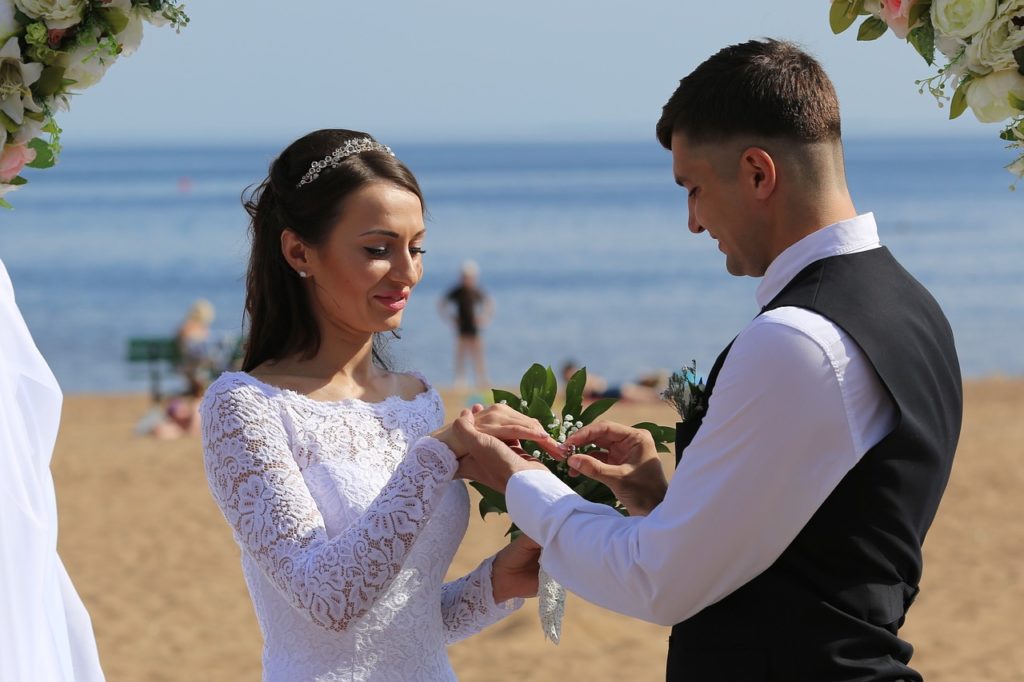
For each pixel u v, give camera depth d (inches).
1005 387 713.0
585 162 7381.9
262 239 107.0
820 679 84.0
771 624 85.0
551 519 93.2
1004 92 90.5
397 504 96.1
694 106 90.0
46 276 1556.3
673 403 95.7
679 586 85.5
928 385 86.8
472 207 3031.5
